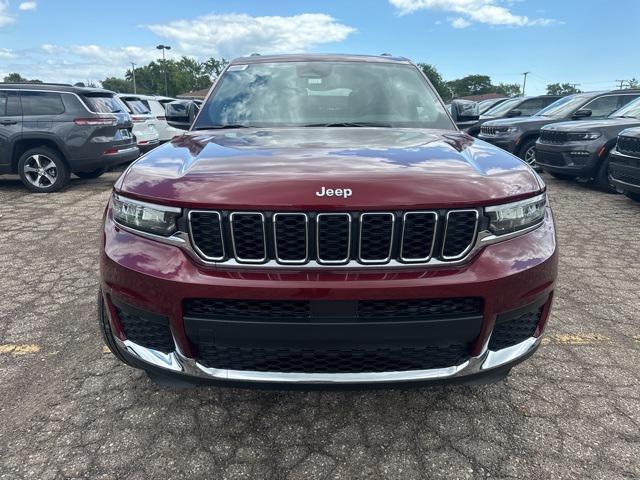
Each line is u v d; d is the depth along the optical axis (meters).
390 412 2.32
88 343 2.95
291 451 2.06
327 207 1.69
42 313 3.37
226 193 1.74
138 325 1.96
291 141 2.38
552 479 1.90
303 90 3.16
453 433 2.17
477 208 1.79
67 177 7.96
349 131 2.70
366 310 1.76
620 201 7.01
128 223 1.93
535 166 8.60
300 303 1.75
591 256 4.62
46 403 2.37
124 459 2.01
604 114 9.34
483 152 2.25
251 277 1.74
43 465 1.97
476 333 1.83
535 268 1.88
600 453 2.04
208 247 1.78
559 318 3.30
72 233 5.43
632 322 3.25
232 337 1.78
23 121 7.58
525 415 2.28
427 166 1.93
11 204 6.92
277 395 2.45
